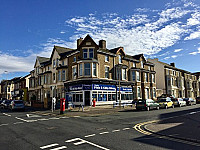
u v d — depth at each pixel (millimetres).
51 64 36812
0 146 6902
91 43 28062
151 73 39500
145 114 17953
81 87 26625
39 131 9703
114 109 23359
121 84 31125
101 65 28562
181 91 50562
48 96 35875
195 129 9906
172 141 7559
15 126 11430
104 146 6809
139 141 7551
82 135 8680
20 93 49500
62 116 17188
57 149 6492
